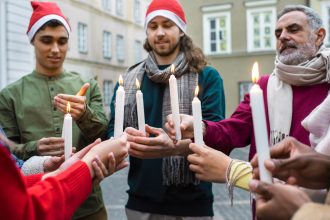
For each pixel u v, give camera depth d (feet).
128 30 69.46
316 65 5.67
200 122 4.20
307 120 4.60
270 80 6.15
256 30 55.72
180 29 7.01
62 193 3.28
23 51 29.22
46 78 7.25
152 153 5.00
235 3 55.98
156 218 6.67
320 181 3.09
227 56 56.49
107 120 7.20
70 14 52.95
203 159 4.12
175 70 6.64
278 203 2.65
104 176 3.74
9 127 6.99
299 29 5.92
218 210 16.90
